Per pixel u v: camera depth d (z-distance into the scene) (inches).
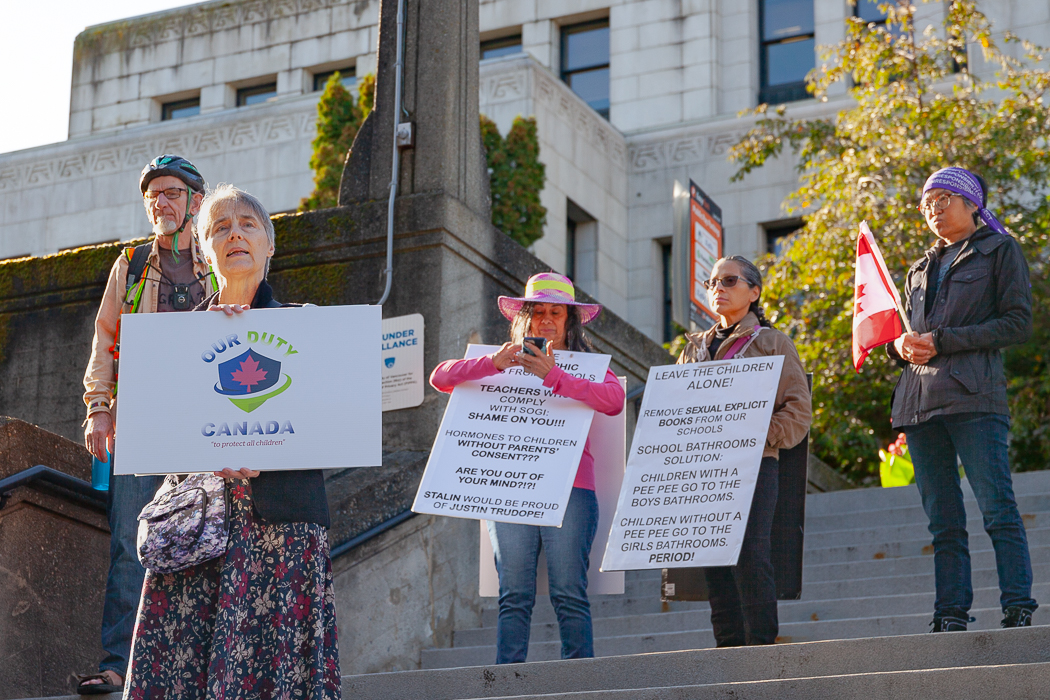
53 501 240.7
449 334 319.0
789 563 212.8
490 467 208.8
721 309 220.2
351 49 964.6
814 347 553.3
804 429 210.2
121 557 200.8
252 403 147.6
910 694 157.4
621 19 890.7
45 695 233.5
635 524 206.2
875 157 565.9
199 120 852.0
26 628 232.1
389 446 313.9
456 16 344.2
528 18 914.7
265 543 143.6
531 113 731.4
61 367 351.3
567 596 207.8
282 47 984.3
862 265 230.8
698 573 223.8
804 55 860.6
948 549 209.6
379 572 277.0
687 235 556.7
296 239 337.4
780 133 625.9
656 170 834.2
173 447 146.1
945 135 568.1
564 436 210.8
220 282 158.6
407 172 334.3
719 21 871.1
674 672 188.5
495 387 216.4
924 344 211.5
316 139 638.5
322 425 147.0
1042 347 542.9
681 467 208.2
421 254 323.3
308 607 142.5
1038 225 556.7
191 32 1011.3
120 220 856.9
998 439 208.5
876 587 285.1
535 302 225.9
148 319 150.9
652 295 818.2
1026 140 559.8
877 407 556.7
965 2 593.0
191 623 141.3
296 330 150.6
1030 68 727.1
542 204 730.2
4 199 891.4
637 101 874.8
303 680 140.3
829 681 161.6
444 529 299.0
